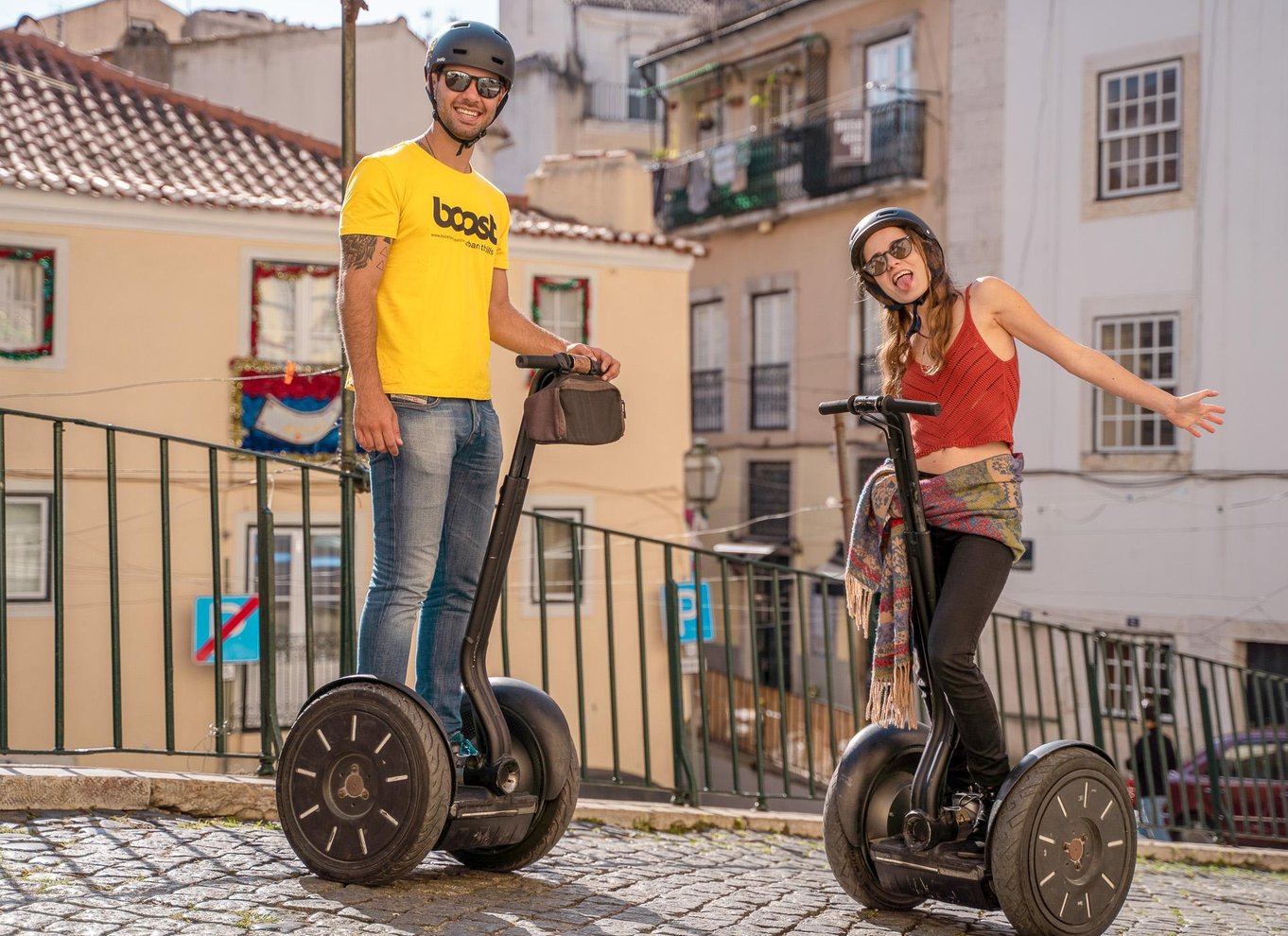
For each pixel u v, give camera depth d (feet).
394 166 11.53
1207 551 60.23
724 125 86.02
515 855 12.38
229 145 59.72
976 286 11.89
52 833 12.36
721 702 65.77
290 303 53.42
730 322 83.51
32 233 50.21
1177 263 61.57
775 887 13.52
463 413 11.84
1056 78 65.41
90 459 50.39
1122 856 11.93
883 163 71.61
